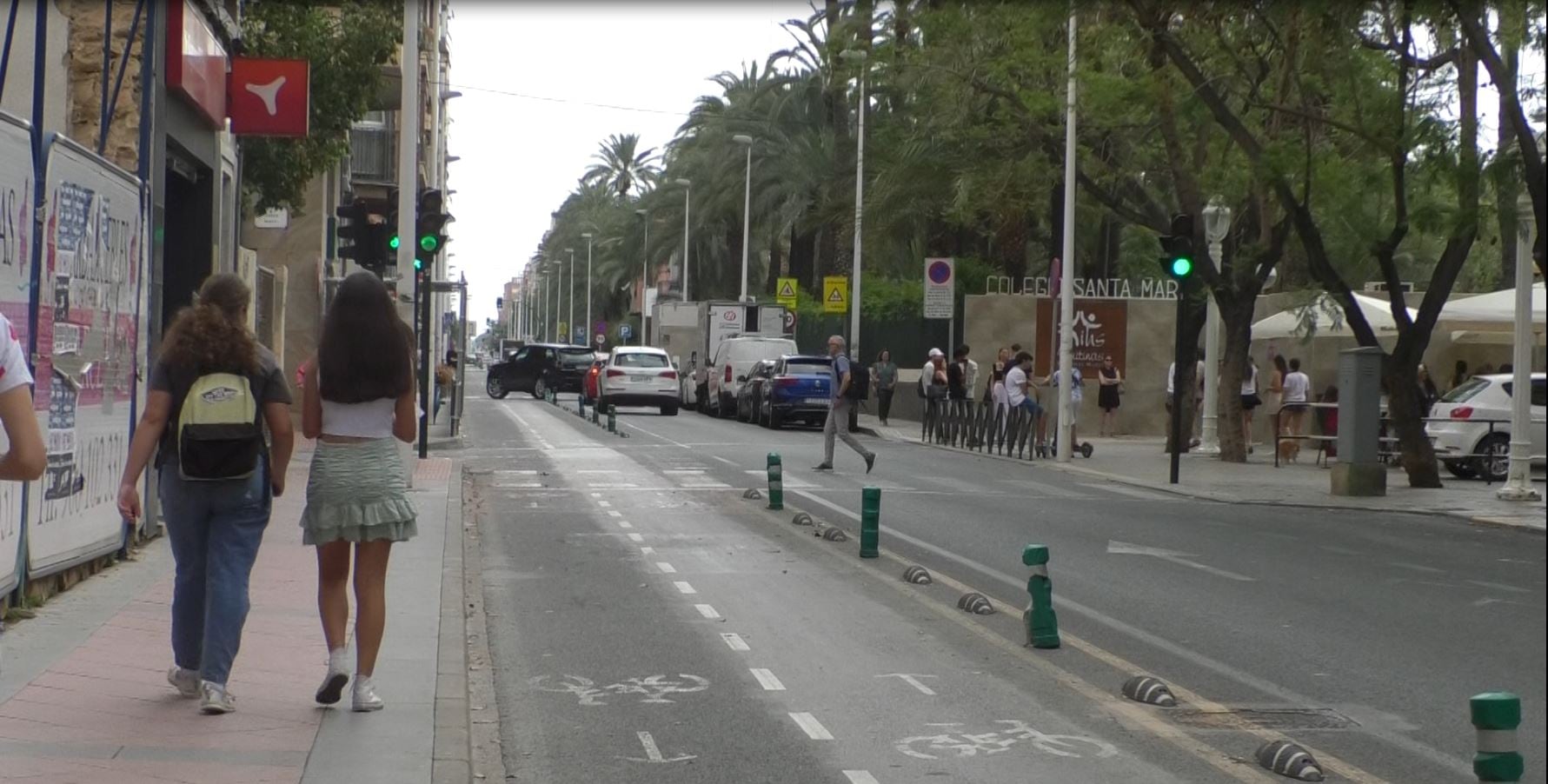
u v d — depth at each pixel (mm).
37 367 10352
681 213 69562
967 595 12227
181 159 16109
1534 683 9609
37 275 10305
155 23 13867
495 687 9219
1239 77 25391
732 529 17281
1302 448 34594
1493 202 22859
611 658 10102
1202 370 39969
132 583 11789
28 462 4730
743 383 46094
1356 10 21359
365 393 7781
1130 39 25875
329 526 7805
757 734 8141
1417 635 11297
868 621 11602
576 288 126875
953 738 8094
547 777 7297
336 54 25141
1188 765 7578
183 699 8102
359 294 7848
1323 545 17156
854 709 8727
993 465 28938
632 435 36594
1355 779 7355
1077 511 20312
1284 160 22766
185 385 7707
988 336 40781
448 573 13164
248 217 27047
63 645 9414
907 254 53219
